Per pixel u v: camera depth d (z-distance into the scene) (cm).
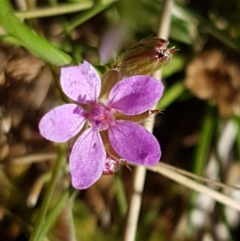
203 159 6
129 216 5
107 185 6
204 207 7
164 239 6
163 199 7
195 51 6
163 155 7
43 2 6
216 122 6
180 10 6
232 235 6
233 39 6
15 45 6
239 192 7
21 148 6
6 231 6
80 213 6
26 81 6
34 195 6
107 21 6
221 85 6
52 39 6
